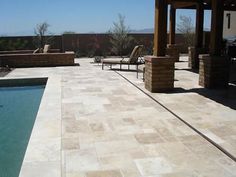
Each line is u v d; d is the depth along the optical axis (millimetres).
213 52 8336
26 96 9094
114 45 21750
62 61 14805
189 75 11023
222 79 8375
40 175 3428
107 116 5773
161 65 7836
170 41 15750
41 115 5785
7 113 7168
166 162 3820
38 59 14562
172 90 8047
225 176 3471
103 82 9562
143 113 5965
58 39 22000
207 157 3955
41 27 21453
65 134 4805
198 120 5453
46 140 4480
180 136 4699
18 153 4684
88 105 6602
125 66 14312
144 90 8180
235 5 14172
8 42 20938
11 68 13867
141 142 4465
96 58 16469
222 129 4965
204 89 8266
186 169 3637
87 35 21969
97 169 3652
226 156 3980
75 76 10969
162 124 5281
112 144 4398
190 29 22406
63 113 5984
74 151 4156
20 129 5934
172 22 15445
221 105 6500
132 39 21859
